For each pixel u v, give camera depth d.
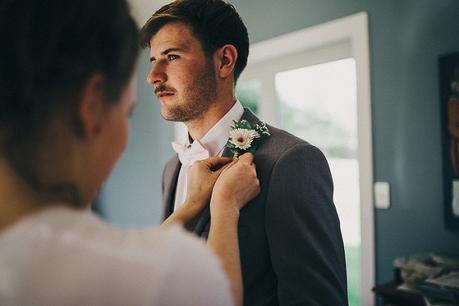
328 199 0.84
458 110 1.71
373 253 1.99
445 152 1.75
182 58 0.86
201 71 0.87
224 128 0.94
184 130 3.05
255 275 0.80
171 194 1.10
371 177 1.99
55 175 0.37
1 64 0.34
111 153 0.41
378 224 1.99
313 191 0.81
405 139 1.88
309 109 2.50
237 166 0.79
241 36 0.93
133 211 3.41
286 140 0.86
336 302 0.76
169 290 0.33
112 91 0.38
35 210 0.37
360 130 2.03
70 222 0.36
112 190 3.58
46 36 0.34
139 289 0.32
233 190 0.76
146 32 0.88
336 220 0.86
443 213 1.76
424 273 1.58
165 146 3.15
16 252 0.33
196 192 0.85
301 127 2.55
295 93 2.55
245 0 2.62
